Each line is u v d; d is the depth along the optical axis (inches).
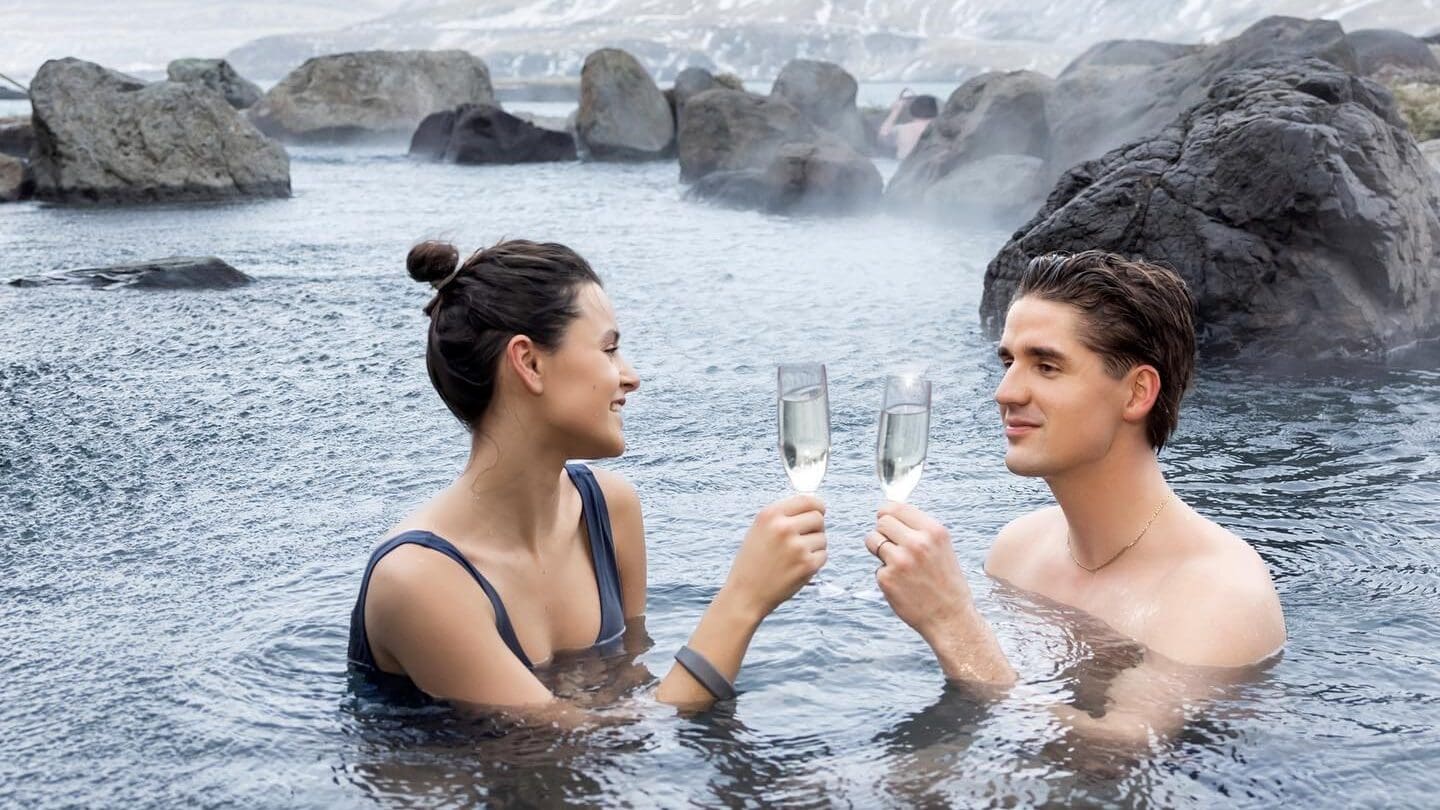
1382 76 847.1
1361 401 231.8
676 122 1135.0
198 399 244.5
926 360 275.6
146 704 108.3
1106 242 291.6
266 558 151.6
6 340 305.9
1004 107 669.9
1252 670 108.0
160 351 292.7
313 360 281.0
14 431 221.0
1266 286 279.1
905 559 105.9
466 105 1064.2
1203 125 300.5
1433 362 269.9
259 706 105.7
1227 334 280.5
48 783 94.8
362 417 228.1
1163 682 105.0
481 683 102.1
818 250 486.9
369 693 106.3
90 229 577.0
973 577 135.1
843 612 124.5
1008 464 117.8
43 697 111.0
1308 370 263.1
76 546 158.7
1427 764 91.9
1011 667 107.4
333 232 555.5
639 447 204.4
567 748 95.1
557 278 104.3
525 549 111.0
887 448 107.1
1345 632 119.2
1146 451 117.4
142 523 167.9
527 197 738.2
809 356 280.8
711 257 464.4
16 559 153.9
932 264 442.9
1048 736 95.6
